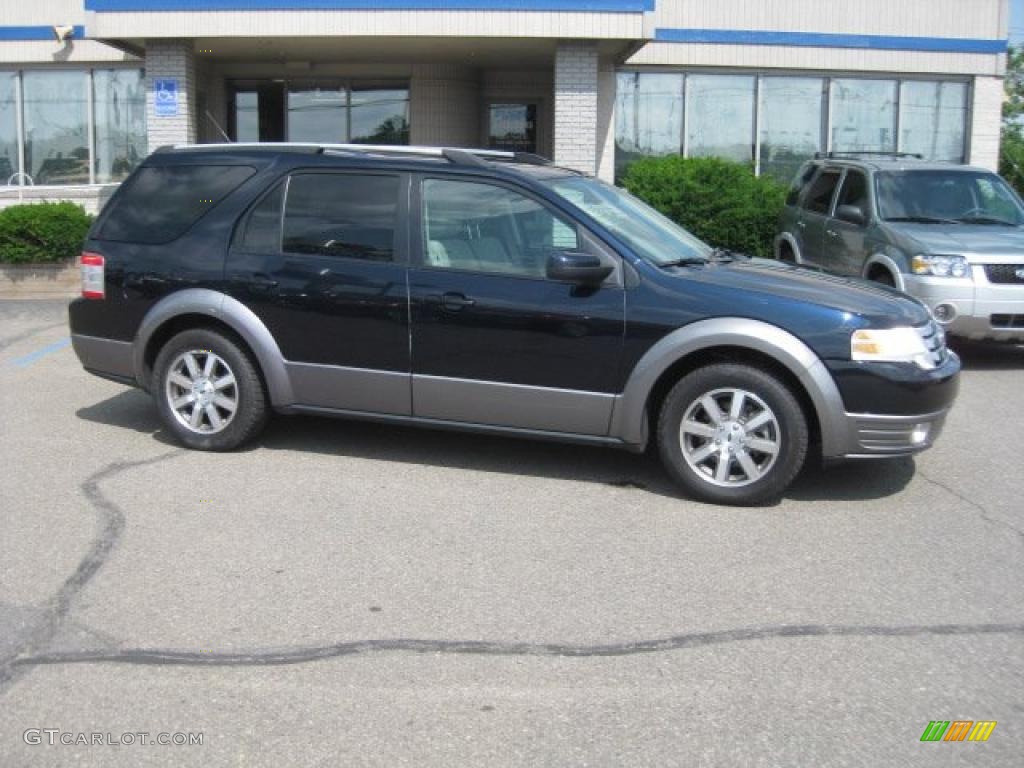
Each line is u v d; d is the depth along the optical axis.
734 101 17.89
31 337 10.89
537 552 5.25
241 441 6.79
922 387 5.76
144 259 6.88
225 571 4.96
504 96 18.42
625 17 13.95
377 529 5.53
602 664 4.12
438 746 3.55
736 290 5.90
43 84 18.48
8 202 16.20
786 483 5.86
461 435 7.33
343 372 6.47
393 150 6.66
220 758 3.48
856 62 17.81
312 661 4.12
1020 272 9.66
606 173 17.56
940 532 5.61
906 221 10.66
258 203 6.70
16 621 4.44
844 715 3.78
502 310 6.11
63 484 6.19
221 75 17.62
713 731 3.66
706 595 4.77
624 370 5.97
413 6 13.91
